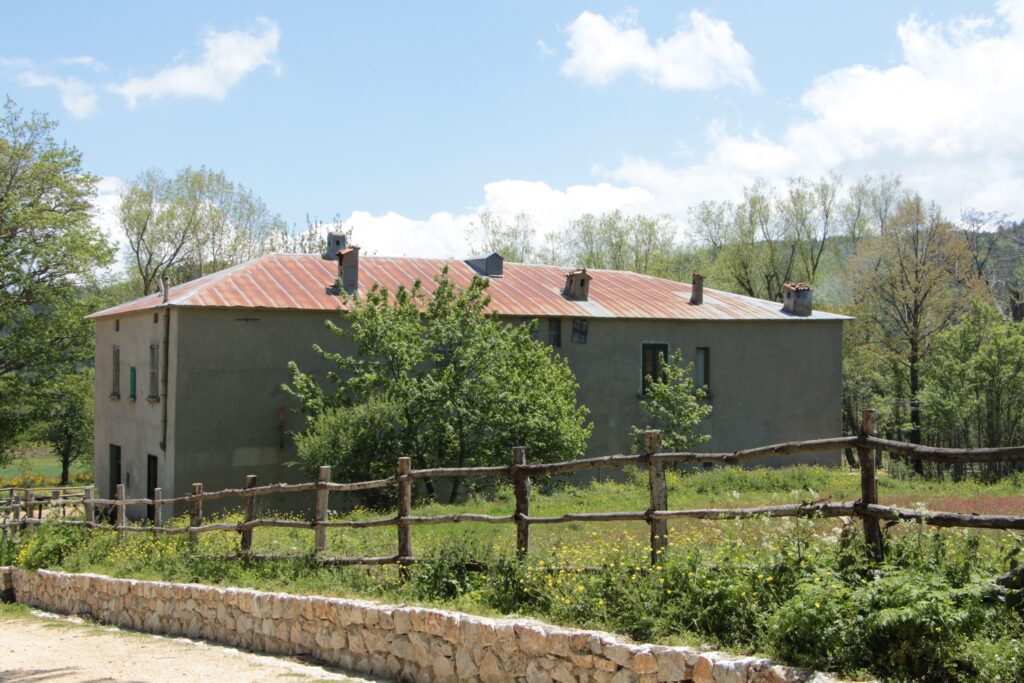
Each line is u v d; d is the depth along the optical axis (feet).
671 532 27.30
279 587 31.12
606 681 19.25
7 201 115.44
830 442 19.71
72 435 157.69
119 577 40.37
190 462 72.74
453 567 27.07
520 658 21.30
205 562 37.29
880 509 18.74
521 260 189.06
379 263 96.73
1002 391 101.19
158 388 76.69
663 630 19.49
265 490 35.63
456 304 77.82
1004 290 169.89
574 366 91.56
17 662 30.35
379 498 69.31
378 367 75.10
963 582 17.31
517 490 26.40
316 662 27.68
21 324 122.52
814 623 17.07
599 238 190.29
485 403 74.33
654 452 23.18
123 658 30.07
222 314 74.79
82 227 123.13
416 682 24.26
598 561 24.45
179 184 176.14
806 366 106.73
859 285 147.84
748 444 102.06
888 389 150.92
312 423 72.59
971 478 71.67
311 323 78.59
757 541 22.04
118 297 155.43
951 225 138.51
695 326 99.35
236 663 28.09
